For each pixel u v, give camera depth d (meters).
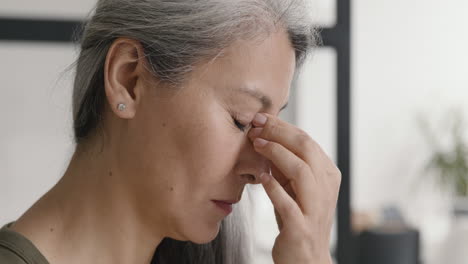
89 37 0.77
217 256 1.07
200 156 0.73
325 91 3.50
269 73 0.74
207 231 0.77
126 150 0.75
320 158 0.83
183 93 0.72
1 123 1.89
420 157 4.80
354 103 4.73
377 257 3.80
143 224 0.77
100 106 0.77
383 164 4.78
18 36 1.92
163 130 0.73
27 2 1.94
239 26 0.71
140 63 0.73
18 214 1.91
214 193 0.75
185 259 1.05
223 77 0.72
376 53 4.70
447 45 4.73
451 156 4.65
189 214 0.75
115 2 0.75
